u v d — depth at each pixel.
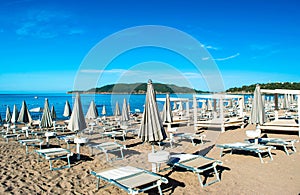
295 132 10.12
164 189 4.45
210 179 4.92
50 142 9.73
